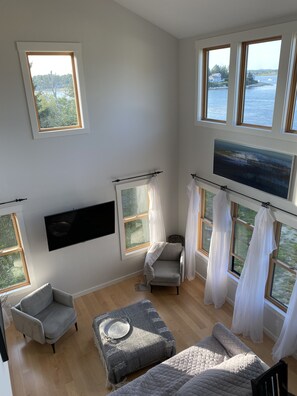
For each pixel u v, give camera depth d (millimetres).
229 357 4109
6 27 4297
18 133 4766
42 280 5668
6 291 5418
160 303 5883
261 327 4906
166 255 6395
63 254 5719
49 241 5324
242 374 3510
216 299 5664
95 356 4828
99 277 6266
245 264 4812
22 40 4434
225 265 5461
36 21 4453
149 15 5027
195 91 5406
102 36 4957
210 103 5305
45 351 4934
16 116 4680
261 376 3008
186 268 6430
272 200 4402
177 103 5965
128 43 5191
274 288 4926
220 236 5324
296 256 4414
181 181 6418
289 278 4617
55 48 4664
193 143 5797
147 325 4738
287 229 4438
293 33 3621
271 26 3834
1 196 4898
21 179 4980
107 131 5457
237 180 4934
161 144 6074
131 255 6453
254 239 4609
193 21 4699
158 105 5793
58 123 5129
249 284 4770
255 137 4477
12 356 4855
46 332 4758
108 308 5812
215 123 5145
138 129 5742
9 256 5336
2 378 2270
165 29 5352
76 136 5215
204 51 5129
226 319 5457
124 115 5531
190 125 5770
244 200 4871
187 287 6305
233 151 4895
